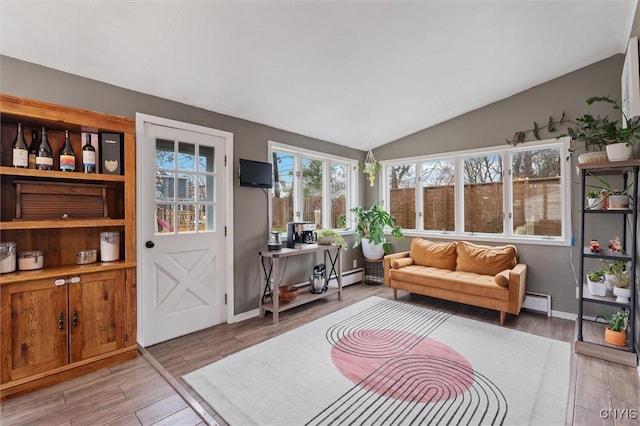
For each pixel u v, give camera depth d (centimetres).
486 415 179
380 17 218
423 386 209
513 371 228
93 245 245
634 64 223
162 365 239
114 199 253
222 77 264
